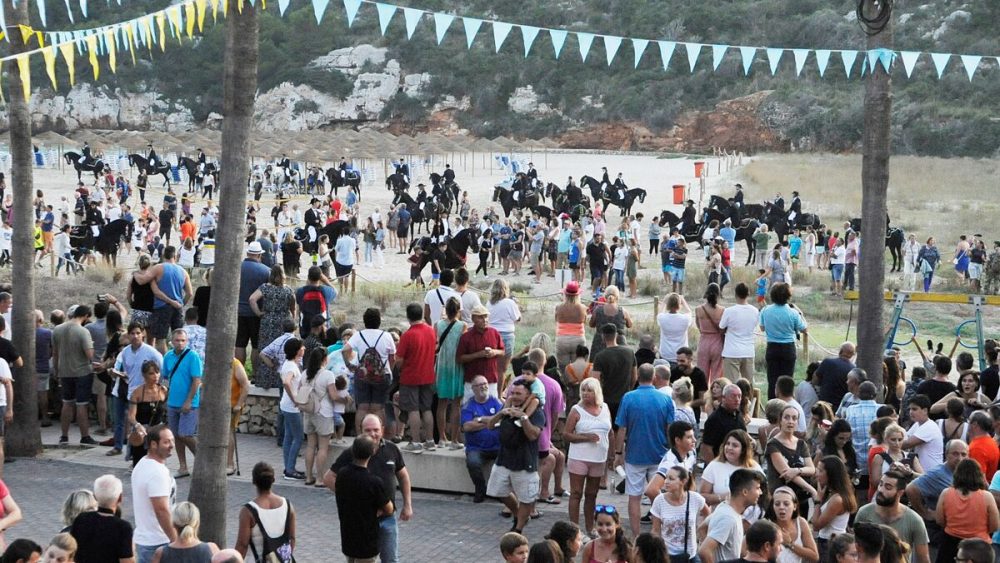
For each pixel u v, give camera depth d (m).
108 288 42.88
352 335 19.62
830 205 77.06
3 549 12.72
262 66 150.12
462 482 18.44
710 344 20.62
